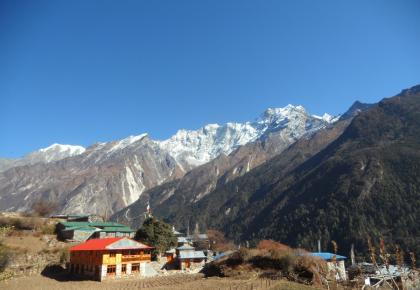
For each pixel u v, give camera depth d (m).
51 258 82.88
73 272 79.31
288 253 70.81
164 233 97.69
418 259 99.31
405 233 125.06
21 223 105.94
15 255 77.69
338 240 141.50
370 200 152.12
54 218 120.44
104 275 72.19
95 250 74.25
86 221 121.94
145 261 79.50
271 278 66.06
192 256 91.88
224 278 69.62
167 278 73.94
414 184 148.12
